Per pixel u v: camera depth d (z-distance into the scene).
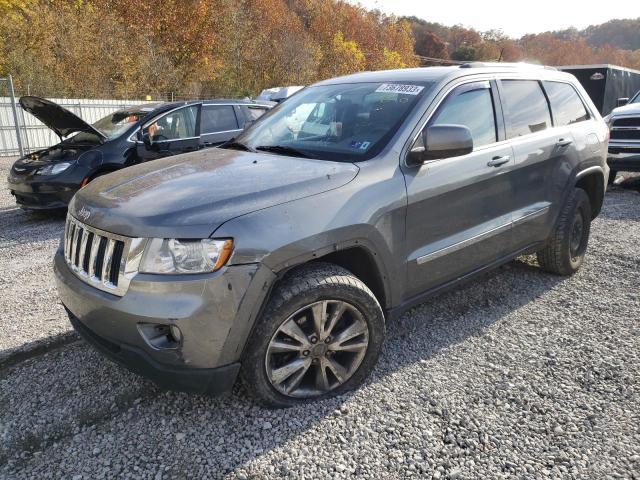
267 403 2.62
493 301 4.09
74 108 16.97
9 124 15.48
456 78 3.41
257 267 2.33
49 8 24.52
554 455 2.37
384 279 2.88
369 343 2.81
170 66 29.88
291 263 2.44
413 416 2.65
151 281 2.27
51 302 4.25
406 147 2.99
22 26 22.08
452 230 3.25
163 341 2.35
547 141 3.97
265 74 41.47
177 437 2.51
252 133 3.83
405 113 3.13
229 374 2.42
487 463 2.32
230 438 2.50
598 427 2.55
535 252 4.30
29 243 6.15
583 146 4.38
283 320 2.48
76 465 2.34
